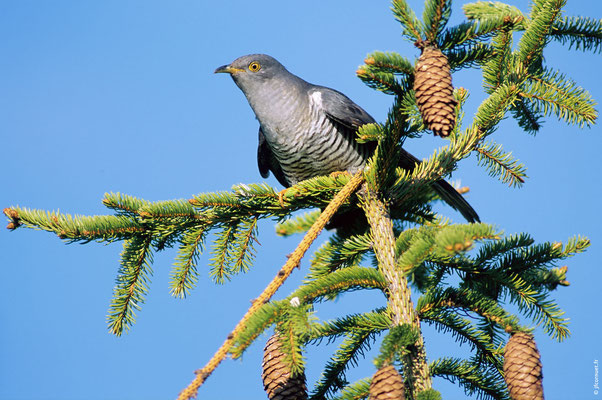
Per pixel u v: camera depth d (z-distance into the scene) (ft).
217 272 25.76
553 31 27.55
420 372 19.71
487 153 26.22
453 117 19.39
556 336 22.11
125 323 24.02
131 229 23.52
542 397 18.31
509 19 20.74
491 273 23.02
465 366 21.77
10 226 22.47
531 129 28.19
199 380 16.66
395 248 22.18
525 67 24.75
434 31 20.07
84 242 23.03
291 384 19.94
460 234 15.33
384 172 24.43
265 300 19.48
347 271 20.79
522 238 23.57
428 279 24.44
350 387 20.70
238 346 17.15
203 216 24.70
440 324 21.75
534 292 22.50
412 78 21.06
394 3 20.27
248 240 25.94
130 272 24.20
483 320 21.49
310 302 20.16
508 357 18.84
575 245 23.20
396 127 23.09
